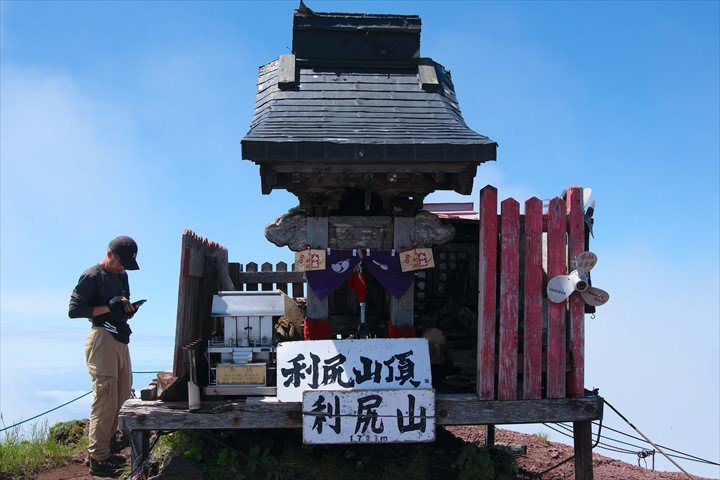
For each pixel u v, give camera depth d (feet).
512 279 25.89
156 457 26.37
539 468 32.55
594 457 36.42
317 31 30.58
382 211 28.84
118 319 27.78
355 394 24.90
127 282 28.99
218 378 25.81
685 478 32.40
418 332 31.30
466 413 25.64
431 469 26.96
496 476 27.89
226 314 26.21
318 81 29.17
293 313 29.99
